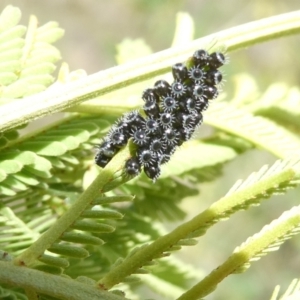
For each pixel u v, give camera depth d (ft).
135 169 0.25
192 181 0.31
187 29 0.32
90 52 0.94
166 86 0.26
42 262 0.25
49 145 0.27
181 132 0.26
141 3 0.99
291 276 0.87
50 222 0.28
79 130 0.28
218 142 0.31
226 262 0.25
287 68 0.96
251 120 0.31
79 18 0.95
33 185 0.28
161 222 0.31
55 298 0.25
